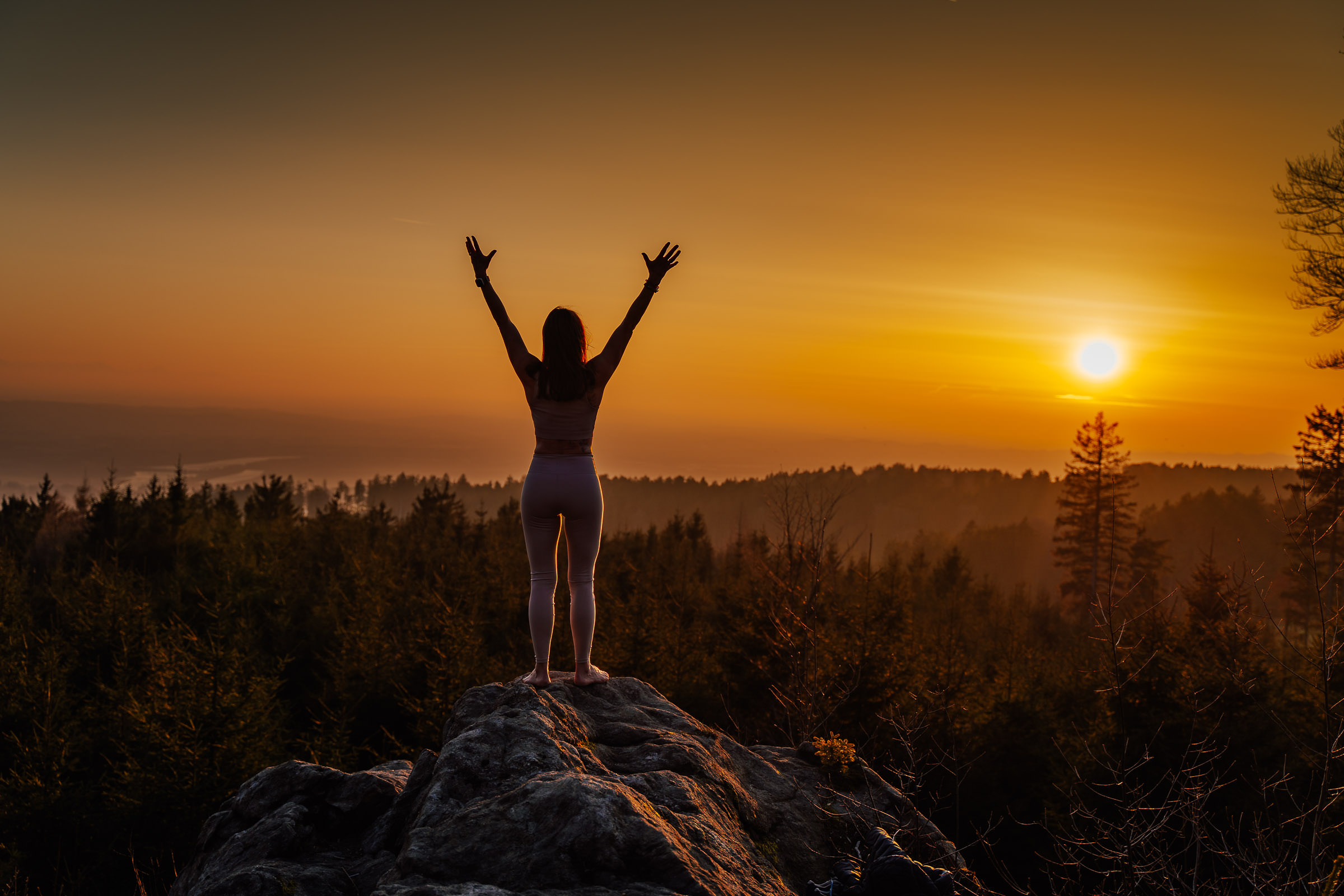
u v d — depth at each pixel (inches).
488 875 126.3
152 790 676.7
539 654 199.6
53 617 1193.4
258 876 152.3
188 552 1670.8
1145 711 665.0
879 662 792.9
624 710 205.8
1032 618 2377.0
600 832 130.6
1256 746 599.8
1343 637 225.0
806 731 531.5
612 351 183.8
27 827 664.4
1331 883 191.6
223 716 716.0
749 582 1118.4
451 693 909.2
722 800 174.9
